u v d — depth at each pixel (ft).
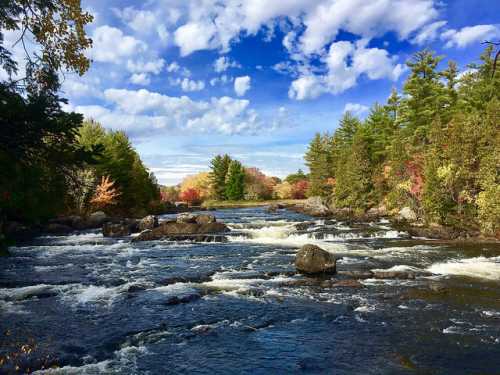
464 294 41.27
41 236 96.53
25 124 15.87
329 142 258.57
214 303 38.75
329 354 27.12
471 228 88.58
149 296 41.01
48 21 24.61
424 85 152.76
